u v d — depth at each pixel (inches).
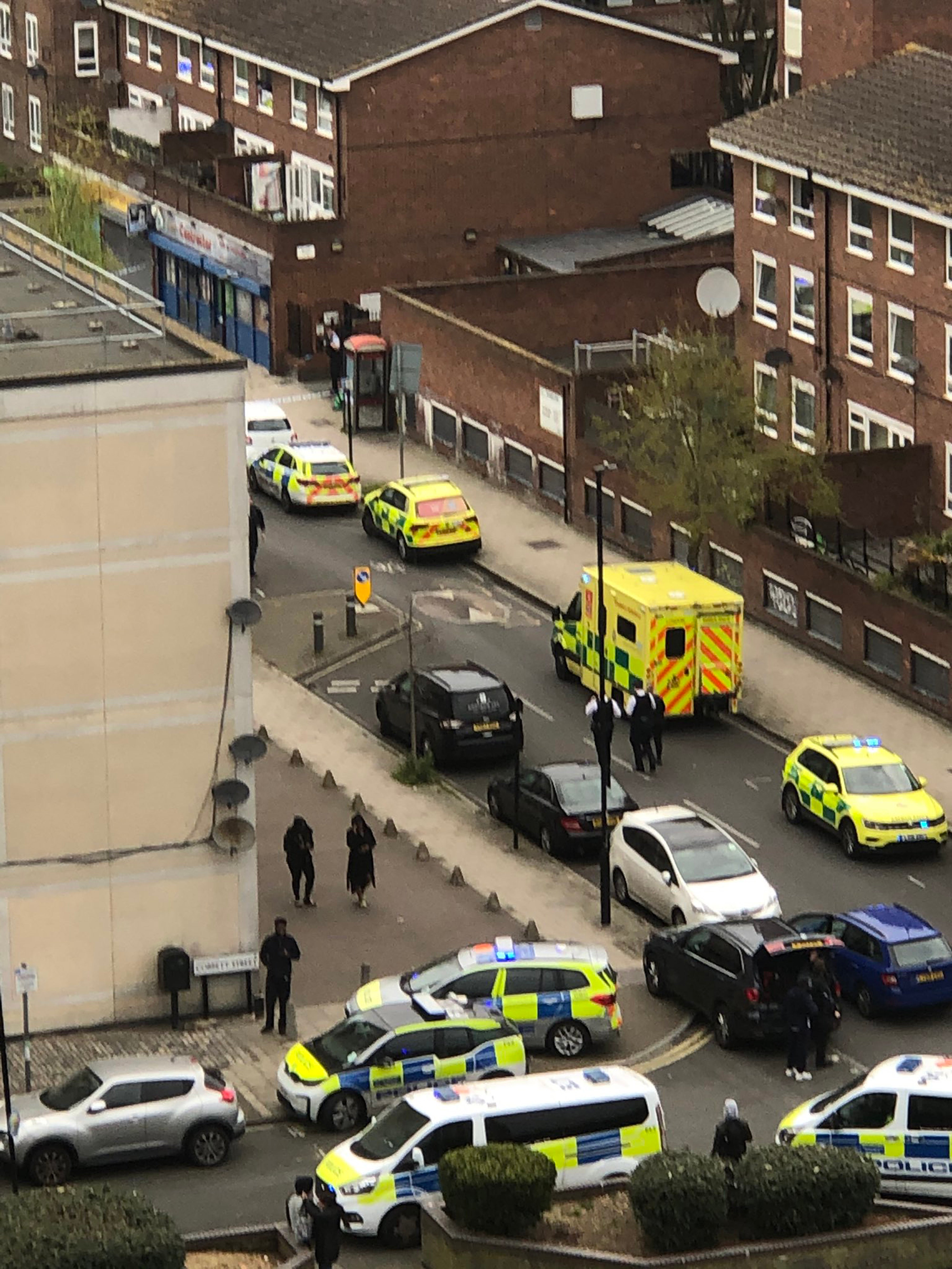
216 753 1664.6
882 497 2450.8
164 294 3494.1
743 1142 1325.0
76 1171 1467.8
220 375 1617.9
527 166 3240.7
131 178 3440.0
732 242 3093.0
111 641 1631.4
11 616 1612.9
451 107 3191.4
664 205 3312.0
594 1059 1635.1
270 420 2851.9
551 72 3221.0
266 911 1867.6
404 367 2714.1
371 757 2171.5
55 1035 1662.2
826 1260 1277.1
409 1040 1534.2
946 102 2561.5
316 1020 1686.8
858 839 1934.1
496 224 3245.6
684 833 1844.2
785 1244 1273.4
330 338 3095.5
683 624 2161.7
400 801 2079.2
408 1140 1362.0
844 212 2534.5
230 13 3503.9
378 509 2650.1
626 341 2989.7
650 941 1727.4
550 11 3193.9
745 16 3560.5
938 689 2210.9
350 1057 1529.3
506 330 2967.5
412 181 3201.3
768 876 1919.3
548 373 2674.7
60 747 1635.1
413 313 2915.8
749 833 1998.0
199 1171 1473.9
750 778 2102.6
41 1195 1268.5
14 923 1648.6
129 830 1656.0
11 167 4035.4
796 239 2613.2
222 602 1646.2
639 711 2103.8
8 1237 1225.4
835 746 1998.0
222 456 1627.7
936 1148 1360.7
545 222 3267.7
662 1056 1641.2
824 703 2241.6
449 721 2113.7
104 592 1624.0
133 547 1624.0
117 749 1644.9
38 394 1585.9
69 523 1610.5
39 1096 1485.0
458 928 1839.3
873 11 2765.7
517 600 2516.0
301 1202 1322.6
